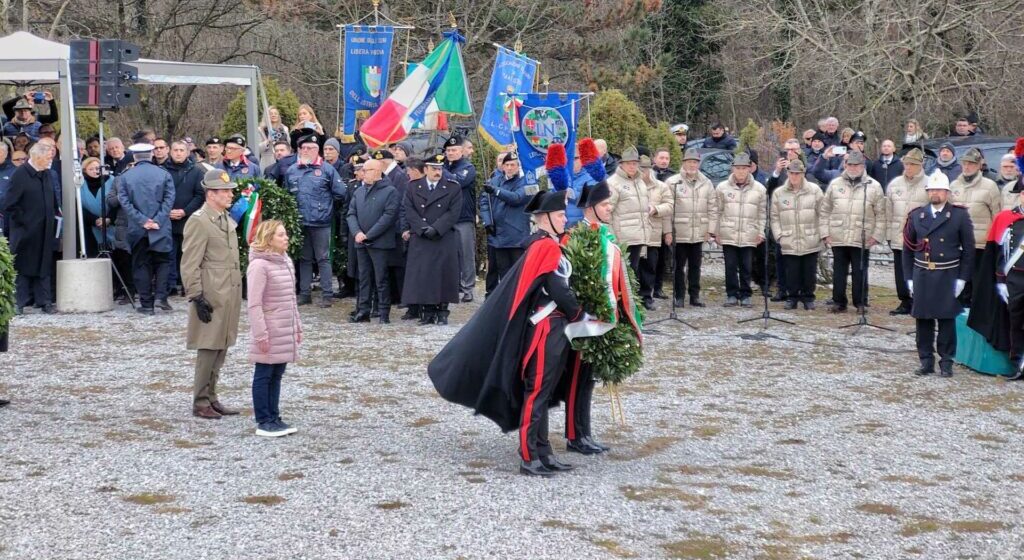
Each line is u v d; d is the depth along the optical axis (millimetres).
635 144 16766
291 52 28688
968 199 11969
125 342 10555
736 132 32125
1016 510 5945
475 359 6422
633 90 27125
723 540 5383
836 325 12328
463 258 13461
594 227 6664
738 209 13500
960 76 23484
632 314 6691
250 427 7477
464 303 13477
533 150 12312
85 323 11602
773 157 24188
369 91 14547
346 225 13094
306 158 12891
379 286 11867
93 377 8992
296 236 12727
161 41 26688
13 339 10648
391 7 25188
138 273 12242
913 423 7887
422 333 11305
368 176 11773
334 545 5184
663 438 7375
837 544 5379
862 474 6578
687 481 6371
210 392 7801
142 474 6297
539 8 25578
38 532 5289
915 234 9648
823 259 15898
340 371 9383
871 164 15398
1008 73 23375
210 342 7633
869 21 23047
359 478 6293
